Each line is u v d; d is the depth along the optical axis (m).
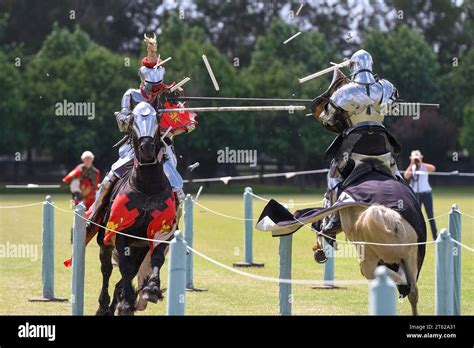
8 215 29.61
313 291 14.20
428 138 54.78
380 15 62.75
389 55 54.22
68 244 21.22
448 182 57.59
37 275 15.85
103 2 65.06
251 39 66.00
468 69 56.44
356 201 9.73
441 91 55.53
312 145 50.03
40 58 51.59
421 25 63.31
